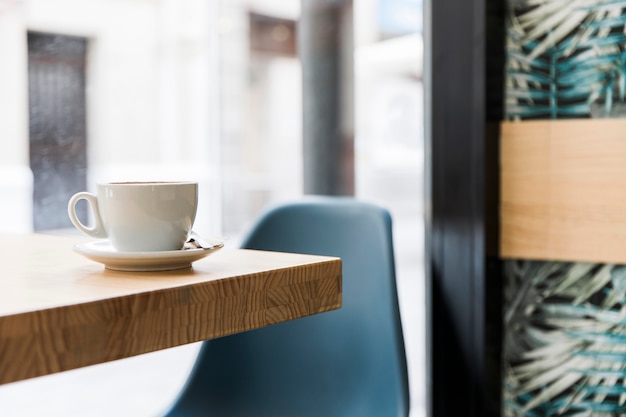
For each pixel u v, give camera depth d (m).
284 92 3.29
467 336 1.42
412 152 2.49
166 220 0.63
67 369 0.46
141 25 2.63
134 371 2.06
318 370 1.16
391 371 1.07
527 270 1.39
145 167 2.76
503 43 1.40
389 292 1.10
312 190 3.00
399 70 2.51
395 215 2.75
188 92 3.02
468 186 1.40
